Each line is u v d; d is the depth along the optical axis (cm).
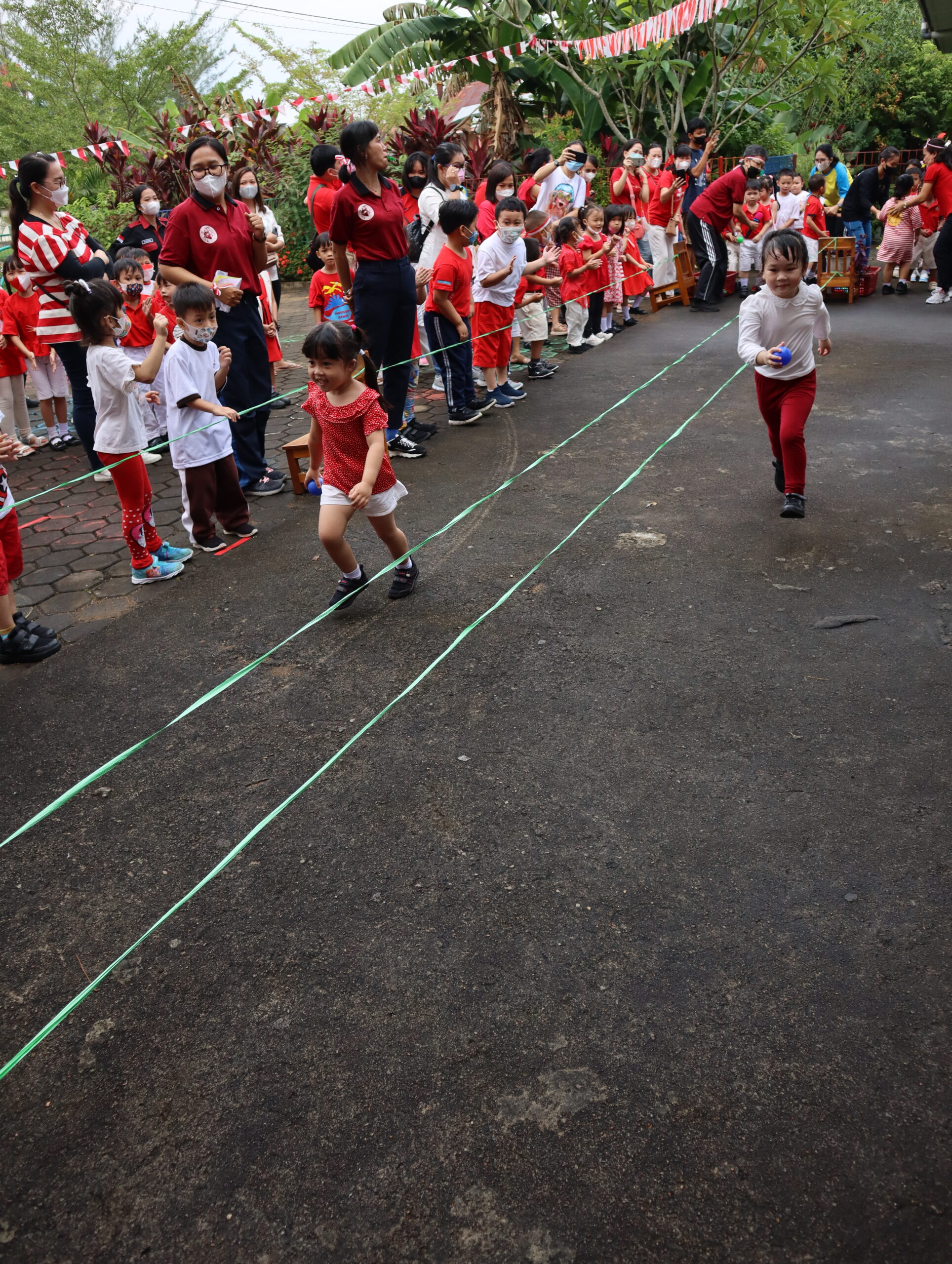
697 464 582
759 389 494
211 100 2131
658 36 1109
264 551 498
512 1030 217
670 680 352
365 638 400
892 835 268
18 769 328
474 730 331
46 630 410
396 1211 182
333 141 1536
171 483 633
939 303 1023
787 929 239
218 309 534
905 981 222
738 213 1087
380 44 1416
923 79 2183
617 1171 186
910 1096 196
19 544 418
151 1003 232
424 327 766
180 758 328
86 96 2539
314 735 335
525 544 481
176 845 285
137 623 430
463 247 656
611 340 964
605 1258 171
